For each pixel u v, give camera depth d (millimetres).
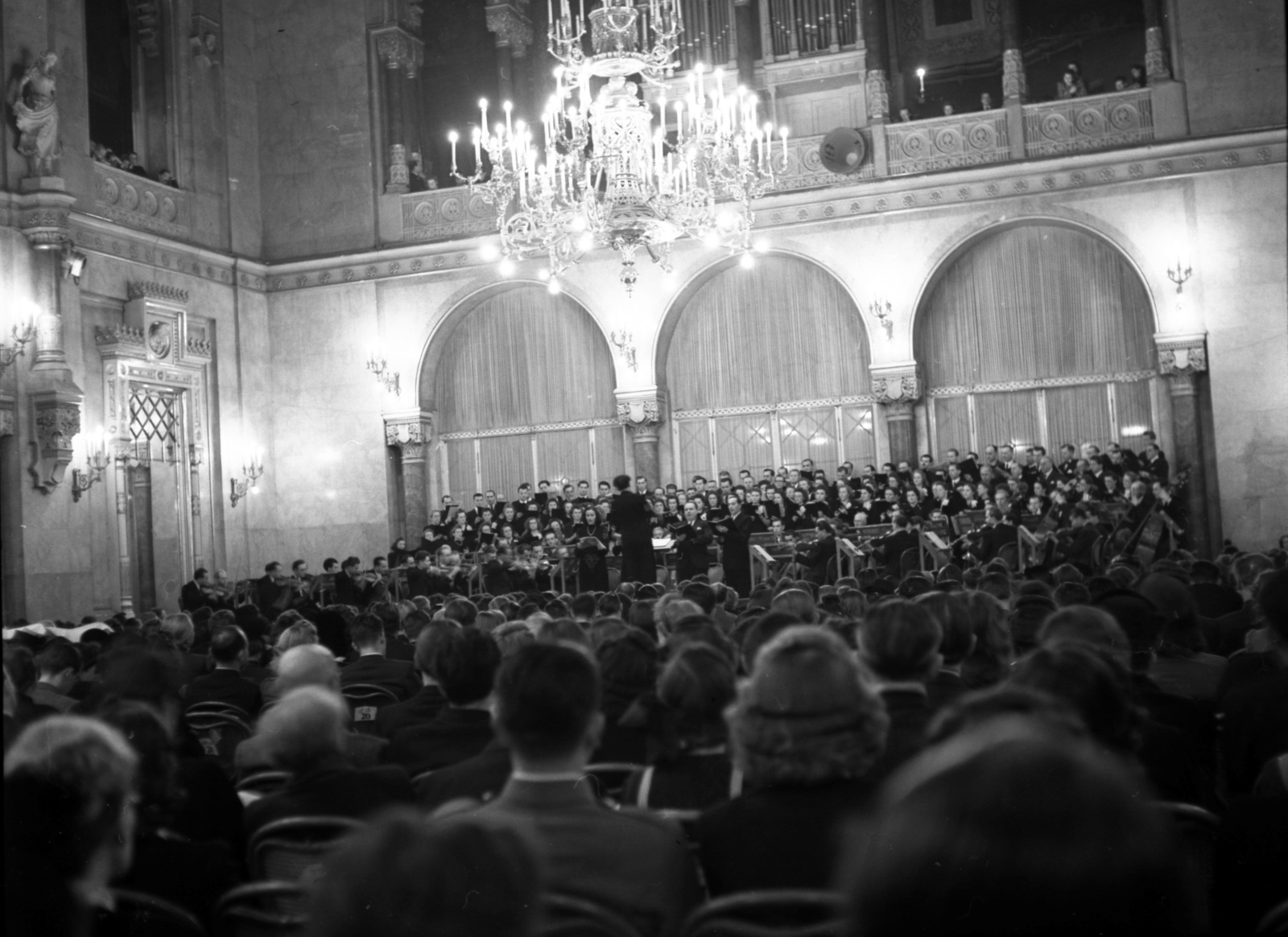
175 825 5070
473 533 27516
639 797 4879
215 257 28625
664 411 28828
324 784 4801
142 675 6137
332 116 30406
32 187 23344
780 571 24641
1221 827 4047
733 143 19562
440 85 32781
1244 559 11141
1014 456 26875
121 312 26125
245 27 30719
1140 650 6875
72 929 2979
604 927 3238
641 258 28328
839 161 27156
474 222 29438
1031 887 1300
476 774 4738
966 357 27266
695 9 29062
